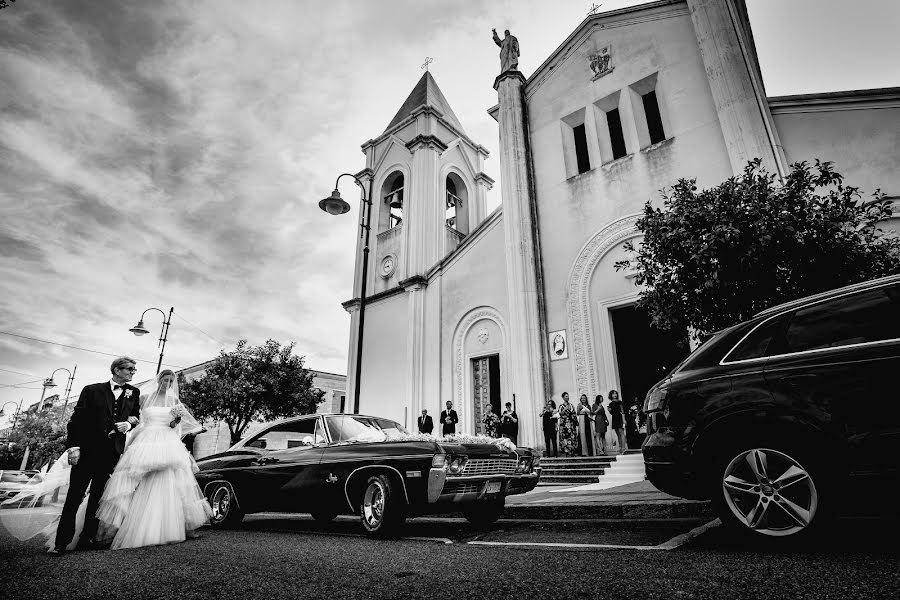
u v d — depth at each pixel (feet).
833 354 10.68
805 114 36.73
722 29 40.22
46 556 13.43
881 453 9.71
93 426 15.26
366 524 16.53
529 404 43.75
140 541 14.76
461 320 55.52
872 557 9.36
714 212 22.35
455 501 15.62
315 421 20.16
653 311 24.97
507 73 55.62
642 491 23.06
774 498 10.80
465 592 8.36
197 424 17.89
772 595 7.38
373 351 64.64
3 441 115.96
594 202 46.44
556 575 9.20
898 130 33.47
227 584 9.57
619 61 48.39
